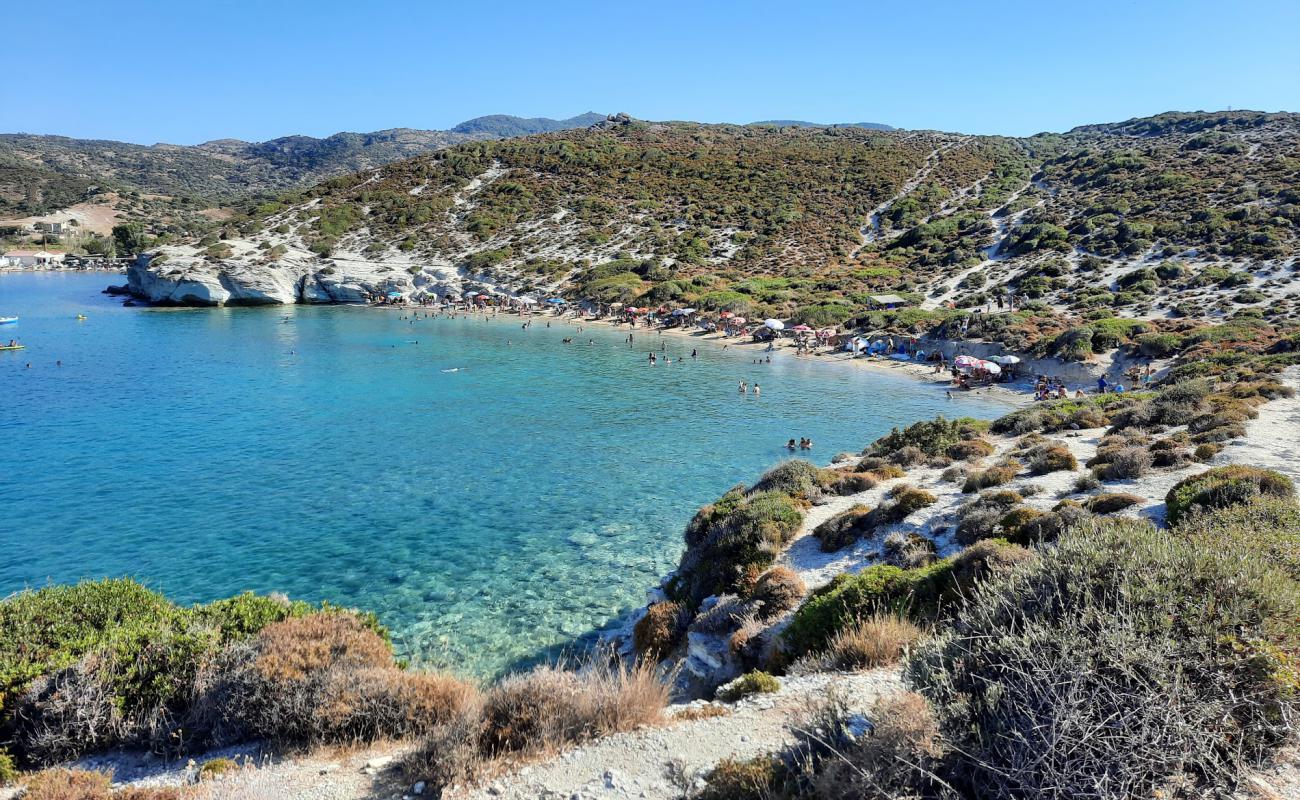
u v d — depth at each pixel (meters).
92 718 9.60
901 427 45.59
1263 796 5.13
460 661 18.03
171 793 7.72
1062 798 5.09
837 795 5.94
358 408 48.50
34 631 12.20
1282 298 65.31
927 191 135.50
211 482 32.62
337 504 30.06
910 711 6.11
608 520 28.78
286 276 113.81
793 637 13.34
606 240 124.81
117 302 110.19
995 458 29.30
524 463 36.72
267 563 24.17
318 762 8.95
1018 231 106.06
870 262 109.62
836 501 24.88
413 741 9.35
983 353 66.31
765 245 120.25
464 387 56.56
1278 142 122.56
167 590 22.08
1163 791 5.06
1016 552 13.25
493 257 119.88
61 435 40.19
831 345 78.19
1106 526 7.81
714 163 159.00
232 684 10.03
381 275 116.38
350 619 12.56
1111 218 100.56
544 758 8.42
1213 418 28.19
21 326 84.56
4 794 8.22
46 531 26.62
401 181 152.75
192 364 63.22
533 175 153.62
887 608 12.95
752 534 20.53
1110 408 38.09
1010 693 5.66
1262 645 5.82
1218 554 7.09
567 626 19.98
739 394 55.72
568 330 89.88
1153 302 72.31
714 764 7.86
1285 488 16.02
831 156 163.25
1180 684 5.43
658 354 74.00
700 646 15.33
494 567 24.09
